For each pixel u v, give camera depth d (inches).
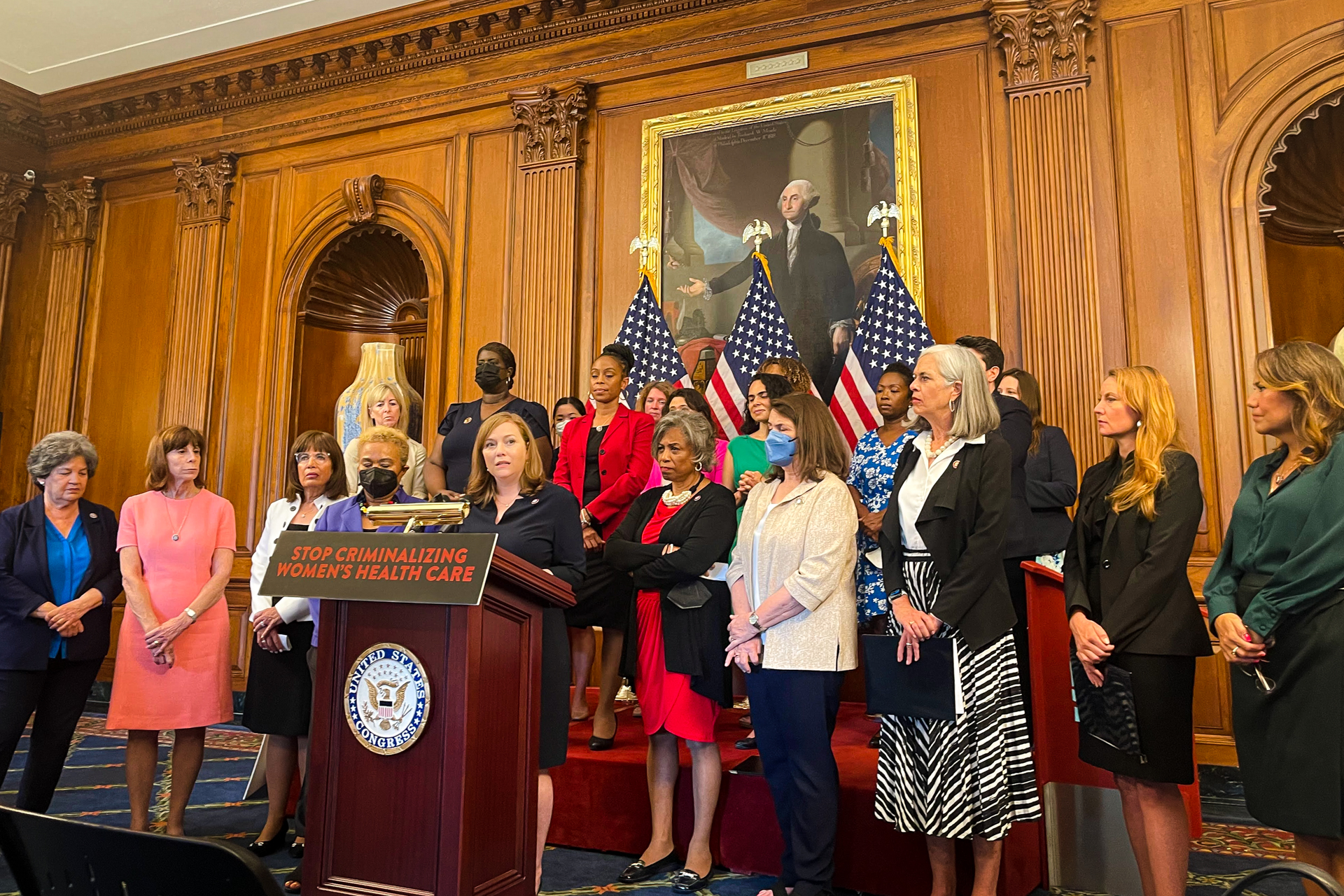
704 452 130.0
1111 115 211.8
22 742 222.8
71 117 335.9
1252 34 203.6
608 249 258.8
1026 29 218.7
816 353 229.3
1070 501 150.5
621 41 263.4
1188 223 202.7
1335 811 79.3
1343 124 204.7
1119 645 93.5
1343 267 221.3
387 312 321.7
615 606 152.4
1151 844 93.2
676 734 120.9
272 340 299.1
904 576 105.0
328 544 85.7
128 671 133.5
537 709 93.4
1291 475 89.0
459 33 280.2
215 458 299.0
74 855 46.2
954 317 219.5
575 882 121.6
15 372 329.7
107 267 329.1
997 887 107.4
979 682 99.0
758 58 248.2
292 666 135.1
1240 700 88.1
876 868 117.2
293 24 292.7
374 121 293.6
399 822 81.0
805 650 107.4
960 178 223.6
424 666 81.9
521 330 262.1
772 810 124.8
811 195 235.8
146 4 282.7
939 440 106.7
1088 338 205.5
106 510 144.1
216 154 311.7
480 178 277.4
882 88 231.5
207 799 166.6
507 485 111.8
